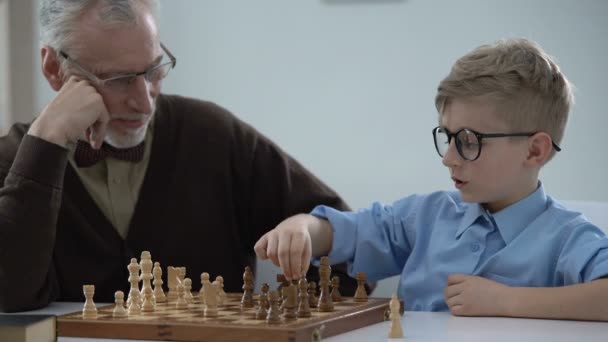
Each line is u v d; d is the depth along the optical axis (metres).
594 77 2.59
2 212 1.69
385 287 2.28
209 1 2.88
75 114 1.76
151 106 1.91
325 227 1.89
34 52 2.90
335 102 2.79
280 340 1.17
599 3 2.58
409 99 2.73
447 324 1.40
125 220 2.02
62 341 1.26
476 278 1.55
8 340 1.12
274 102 2.85
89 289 1.38
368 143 2.77
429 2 2.70
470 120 1.63
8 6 2.87
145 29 1.84
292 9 2.82
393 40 2.74
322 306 1.43
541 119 1.67
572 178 2.61
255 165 2.13
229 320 1.30
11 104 2.88
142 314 1.42
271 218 2.13
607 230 1.86
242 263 2.13
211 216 2.07
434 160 2.71
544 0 2.62
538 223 1.70
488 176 1.64
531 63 1.66
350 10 2.77
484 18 2.67
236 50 2.87
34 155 1.71
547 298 1.46
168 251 2.02
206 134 2.12
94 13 1.84
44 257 1.72
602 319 1.43
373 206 1.96
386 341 1.23
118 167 2.01
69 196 1.98
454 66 1.70
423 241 1.84
